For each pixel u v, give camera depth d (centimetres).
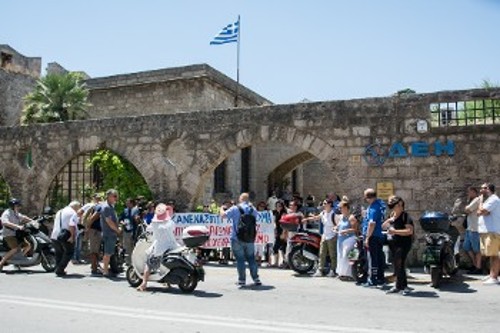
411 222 973
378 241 1062
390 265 1302
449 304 852
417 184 1357
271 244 1437
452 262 1055
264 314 768
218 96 2577
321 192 3494
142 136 1691
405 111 1379
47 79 2659
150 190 1662
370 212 1059
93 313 777
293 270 1269
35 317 748
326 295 948
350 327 679
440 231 1047
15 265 1345
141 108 2584
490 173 1298
